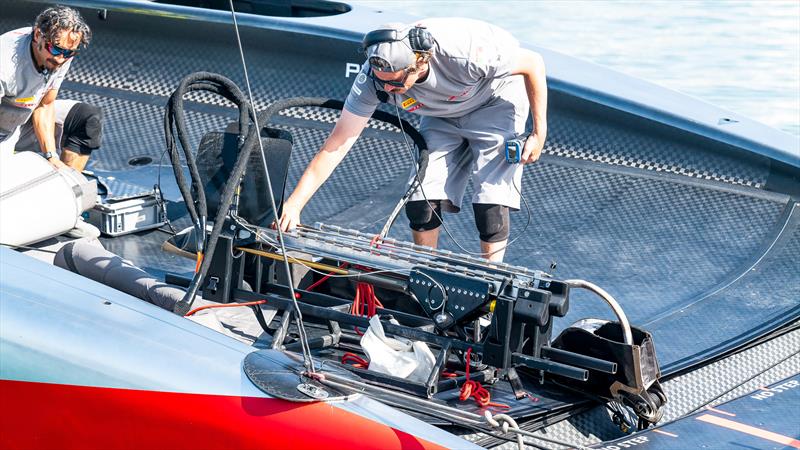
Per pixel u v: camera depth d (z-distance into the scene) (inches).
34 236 226.8
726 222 334.6
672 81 601.9
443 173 264.8
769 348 250.8
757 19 759.7
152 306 182.2
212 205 224.8
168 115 216.4
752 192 353.7
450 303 203.3
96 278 221.5
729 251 315.3
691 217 338.3
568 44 685.9
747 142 351.3
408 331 212.7
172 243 238.8
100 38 425.4
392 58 222.7
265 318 230.2
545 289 201.5
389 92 235.1
